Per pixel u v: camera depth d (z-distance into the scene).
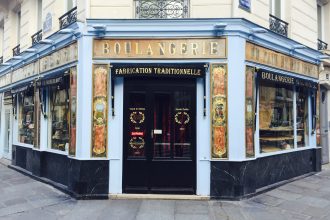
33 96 10.07
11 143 12.23
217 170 6.86
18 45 11.83
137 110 7.11
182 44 6.93
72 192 7.17
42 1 9.59
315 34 10.27
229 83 6.89
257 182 7.48
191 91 7.07
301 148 9.49
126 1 7.06
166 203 6.57
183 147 7.08
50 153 8.82
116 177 6.97
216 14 7.00
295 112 9.30
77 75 7.15
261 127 7.90
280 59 8.32
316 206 6.68
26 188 8.11
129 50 6.95
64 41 7.86
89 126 6.95
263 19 7.86
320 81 10.51
